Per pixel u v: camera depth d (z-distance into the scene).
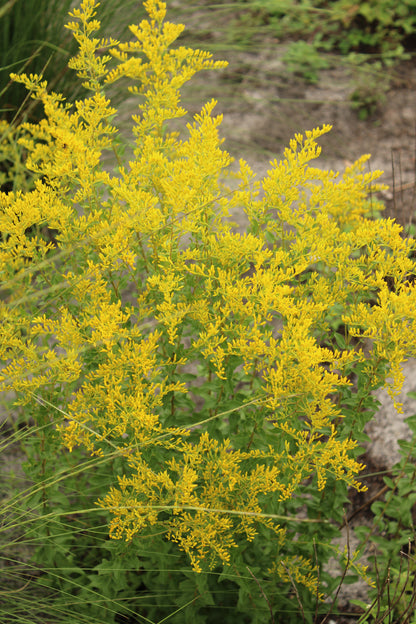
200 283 1.88
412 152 3.85
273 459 1.74
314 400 1.57
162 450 1.74
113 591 1.86
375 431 2.61
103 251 1.64
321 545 1.90
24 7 2.88
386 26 4.60
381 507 2.12
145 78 1.98
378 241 1.78
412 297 1.56
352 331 1.64
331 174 1.85
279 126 4.02
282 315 1.70
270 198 1.80
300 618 1.94
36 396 1.69
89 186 1.75
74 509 2.00
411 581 2.01
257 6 4.61
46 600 1.88
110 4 3.21
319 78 4.38
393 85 4.32
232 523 1.64
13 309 1.73
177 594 1.91
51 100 1.93
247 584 1.75
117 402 1.57
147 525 1.65
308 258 1.72
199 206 1.64
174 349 1.72
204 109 1.82
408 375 2.78
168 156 2.10
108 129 1.91
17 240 1.71
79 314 1.79
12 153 2.49
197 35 3.95
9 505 1.80
